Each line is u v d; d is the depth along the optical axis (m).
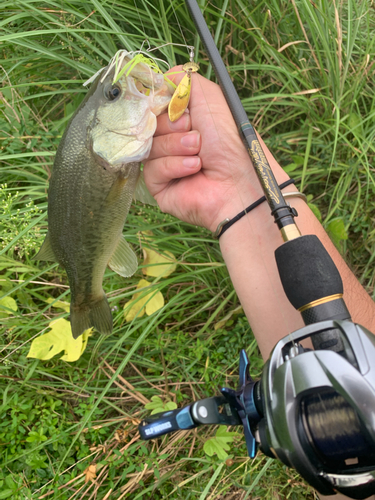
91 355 0.53
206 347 0.54
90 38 0.53
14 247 0.50
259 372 0.52
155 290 0.52
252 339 0.53
